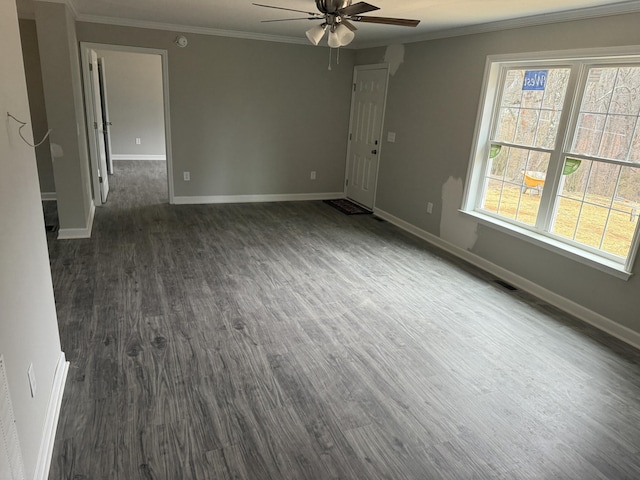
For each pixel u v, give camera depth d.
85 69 5.45
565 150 3.68
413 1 3.38
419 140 5.31
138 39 5.54
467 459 2.04
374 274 4.18
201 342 2.87
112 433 2.07
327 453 2.03
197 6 4.25
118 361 2.62
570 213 3.69
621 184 3.28
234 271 4.05
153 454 1.97
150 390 2.38
